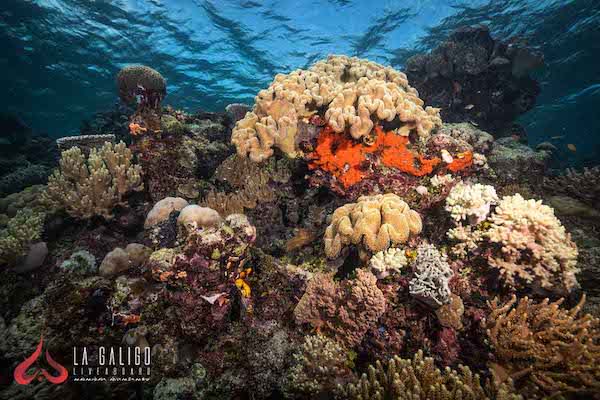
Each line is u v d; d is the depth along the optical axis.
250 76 25.11
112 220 5.27
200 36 20.62
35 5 18.42
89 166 5.23
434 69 10.48
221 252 3.49
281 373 3.44
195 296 3.48
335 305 3.62
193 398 3.20
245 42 20.98
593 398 2.61
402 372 2.81
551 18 16.64
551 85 24.25
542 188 6.36
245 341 3.63
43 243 4.78
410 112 4.92
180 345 3.59
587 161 20.41
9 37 21.20
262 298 3.99
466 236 3.79
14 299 4.38
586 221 5.29
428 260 3.50
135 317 3.56
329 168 5.01
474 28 10.30
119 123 10.22
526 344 2.81
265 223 5.47
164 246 4.16
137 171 5.52
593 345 2.71
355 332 3.47
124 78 7.04
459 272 3.73
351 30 19.19
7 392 3.23
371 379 2.90
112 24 19.91
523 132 10.48
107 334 3.52
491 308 3.21
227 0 17.69
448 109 10.50
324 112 5.39
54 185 5.15
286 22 19.08
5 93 28.84
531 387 2.74
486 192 3.88
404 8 17.12
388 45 20.00
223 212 5.36
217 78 25.69
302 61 22.38
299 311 3.74
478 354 3.12
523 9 16.19
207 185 6.26
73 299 3.59
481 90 10.09
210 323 3.56
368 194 4.98
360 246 4.01
